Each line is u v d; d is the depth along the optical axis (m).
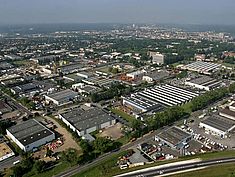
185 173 137.75
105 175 140.00
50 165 151.12
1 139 184.62
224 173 134.88
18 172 140.12
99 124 198.62
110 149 168.12
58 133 192.00
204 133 191.38
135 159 156.50
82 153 162.62
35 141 171.50
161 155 159.62
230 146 171.12
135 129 191.12
